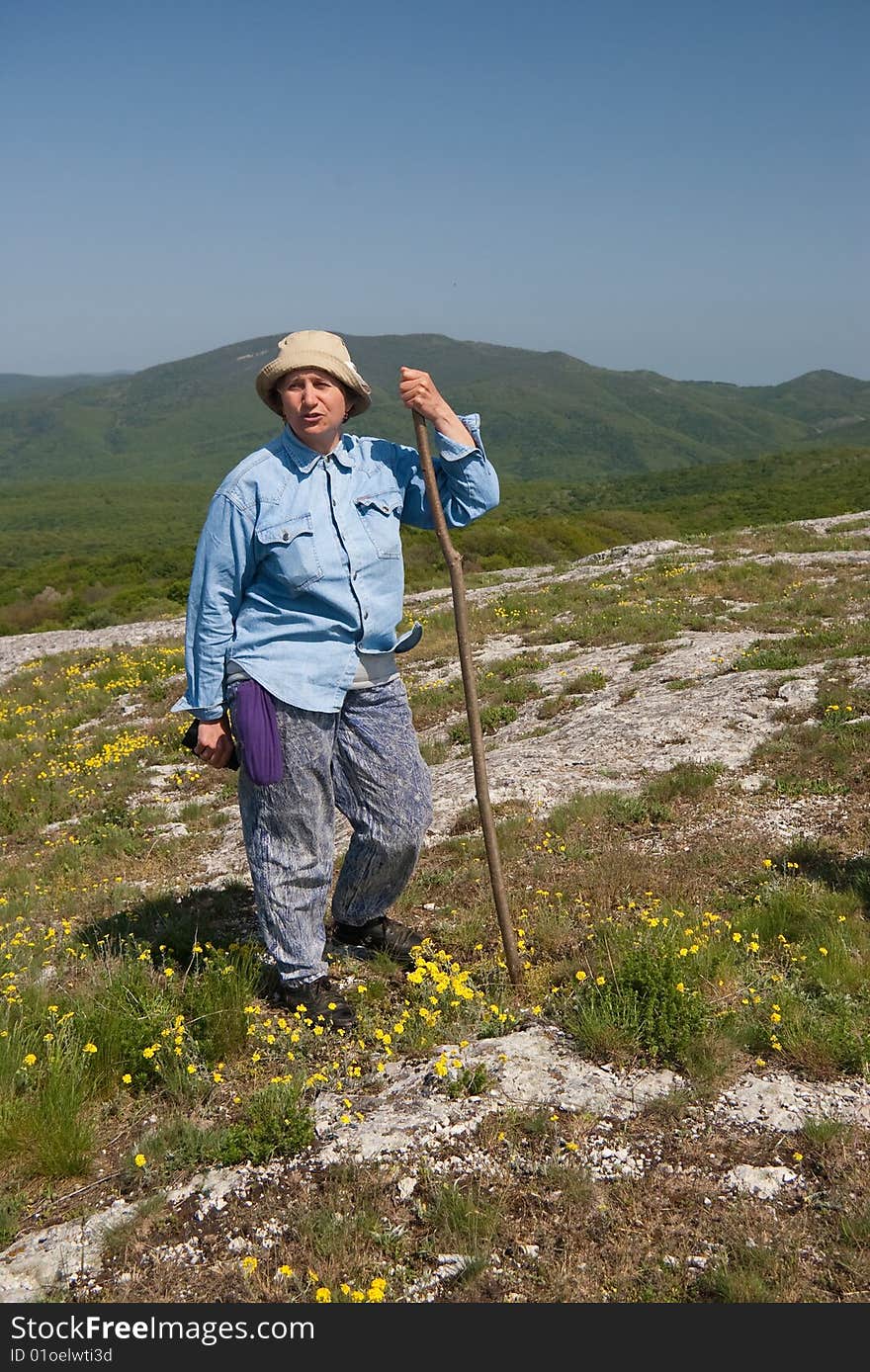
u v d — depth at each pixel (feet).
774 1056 13.30
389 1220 10.76
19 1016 15.43
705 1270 10.00
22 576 207.62
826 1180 11.07
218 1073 13.46
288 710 13.79
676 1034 13.26
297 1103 12.60
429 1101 12.51
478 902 18.97
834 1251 10.11
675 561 73.82
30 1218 11.40
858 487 309.01
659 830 22.30
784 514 267.59
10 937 20.66
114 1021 14.30
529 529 148.97
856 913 16.98
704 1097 12.41
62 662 72.59
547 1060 13.32
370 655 14.35
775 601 51.29
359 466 14.16
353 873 15.85
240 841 27.20
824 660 34.24
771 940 16.22
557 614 58.70
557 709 35.78
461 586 14.65
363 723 14.56
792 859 19.71
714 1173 11.22
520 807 24.71
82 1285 10.26
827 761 24.94
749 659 35.76
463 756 32.83
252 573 13.84
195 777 37.76
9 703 61.36
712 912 17.49
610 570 75.87
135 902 22.26
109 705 55.93
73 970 18.22
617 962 15.12
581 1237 10.46
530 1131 11.92
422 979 14.73
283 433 14.07
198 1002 14.84
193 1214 11.07
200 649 13.82
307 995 14.71
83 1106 13.10
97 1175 12.01
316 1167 11.60
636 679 37.58
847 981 14.74
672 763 26.43
